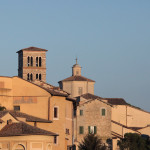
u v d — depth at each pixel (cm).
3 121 15550
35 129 15538
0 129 15475
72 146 19750
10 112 16912
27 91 18100
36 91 18012
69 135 19412
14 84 18262
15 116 16588
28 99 18062
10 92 18188
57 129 17950
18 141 15088
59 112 18112
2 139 15175
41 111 17875
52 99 17888
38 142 15312
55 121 17900
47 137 15550
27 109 18012
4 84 18088
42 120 17362
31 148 15188
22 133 15138
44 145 15425
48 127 17638
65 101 18512
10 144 15075
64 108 18375
